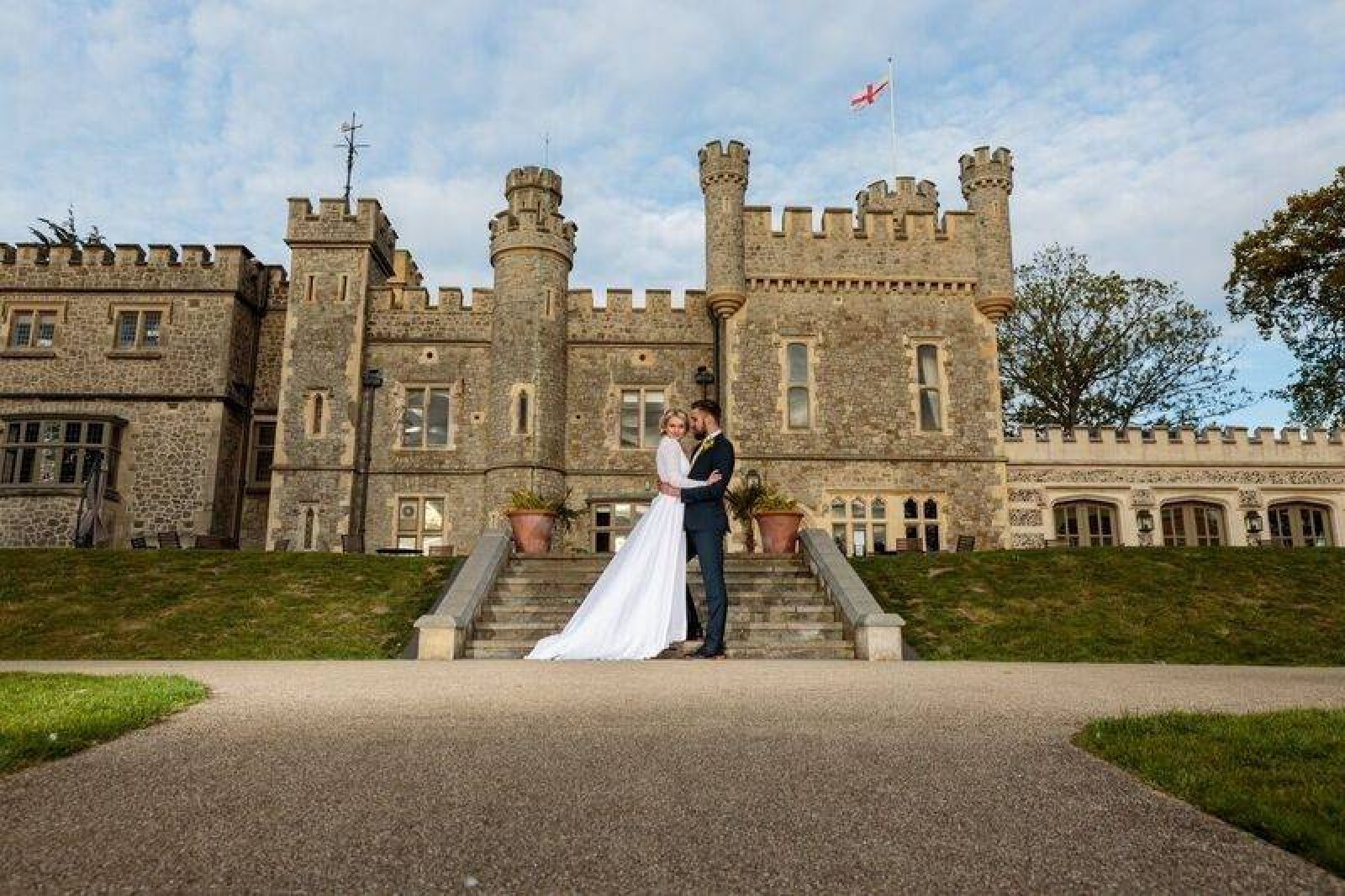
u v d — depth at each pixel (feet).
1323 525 81.71
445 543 79.00
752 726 15.87
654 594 29.14
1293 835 9.81
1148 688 22.15
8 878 8.54
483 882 8.57
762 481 72.59
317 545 77.30
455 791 11.51
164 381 82.23
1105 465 79.92
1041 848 9.61
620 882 8.60
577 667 26.13
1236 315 100.63
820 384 77.00
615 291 83.97
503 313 80.33
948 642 37.73
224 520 81.87
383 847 9.47
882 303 78.69
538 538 46.50
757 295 78.18
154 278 84.23
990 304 77.97
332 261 82.48
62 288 83.87
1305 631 39.01
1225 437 81.41
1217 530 80.84
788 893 8.34
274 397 87.66
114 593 43.47
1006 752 13.96
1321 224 91.45
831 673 24.57
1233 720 15.69
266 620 39.83
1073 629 39.27
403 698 19.27
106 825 10.16
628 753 13.66
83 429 79.56
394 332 82.74
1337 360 96.12
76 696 18.38
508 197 82.84
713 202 78.84
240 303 85.56
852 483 75.61
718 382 80.94
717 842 9.70
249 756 13.38
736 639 34.91
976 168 80.48
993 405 77.56
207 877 8.64
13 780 12.01
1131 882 8.70
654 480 80.84
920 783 12.11
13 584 44.73
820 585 39.78
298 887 8.41
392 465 80.28
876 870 8.94
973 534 75.56
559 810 10.75
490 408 79.66
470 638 34.06
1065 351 113.19
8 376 82.28
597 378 82.58
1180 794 11.68
